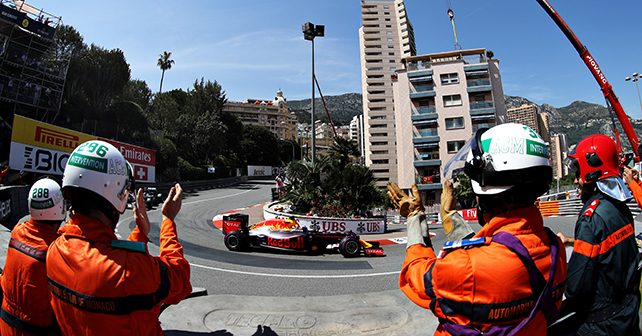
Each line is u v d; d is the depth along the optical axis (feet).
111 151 5.78
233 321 14.98
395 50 240.32
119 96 126.72
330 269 30.27
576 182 8.05
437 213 87.15
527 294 4.26
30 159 59.26
